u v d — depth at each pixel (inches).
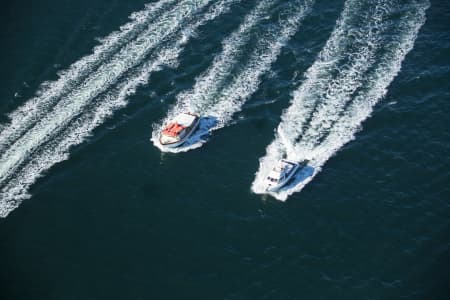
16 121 4569.4
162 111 4662.9
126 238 3946.9
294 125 4517.7
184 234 3961.6
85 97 4739.2
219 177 4269.2
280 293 3656.5
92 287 3700.8
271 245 3887.8
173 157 4399.6
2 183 4217.5
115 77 4881.9
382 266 3767.2
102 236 3959.2
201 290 3681.1
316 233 3939.5
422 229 3946.9
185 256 3848.4
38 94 4761.3
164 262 3818.9
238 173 4284.0
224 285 3703.3
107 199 4158.5
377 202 4089.6
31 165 4320.9
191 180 4261.8
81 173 4301.2
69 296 3659.0
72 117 4608.8
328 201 4099.4
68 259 3838.6
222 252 3863.2
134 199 4160.9
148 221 4037.9
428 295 3629.4
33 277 3747.5
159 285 3708.2
